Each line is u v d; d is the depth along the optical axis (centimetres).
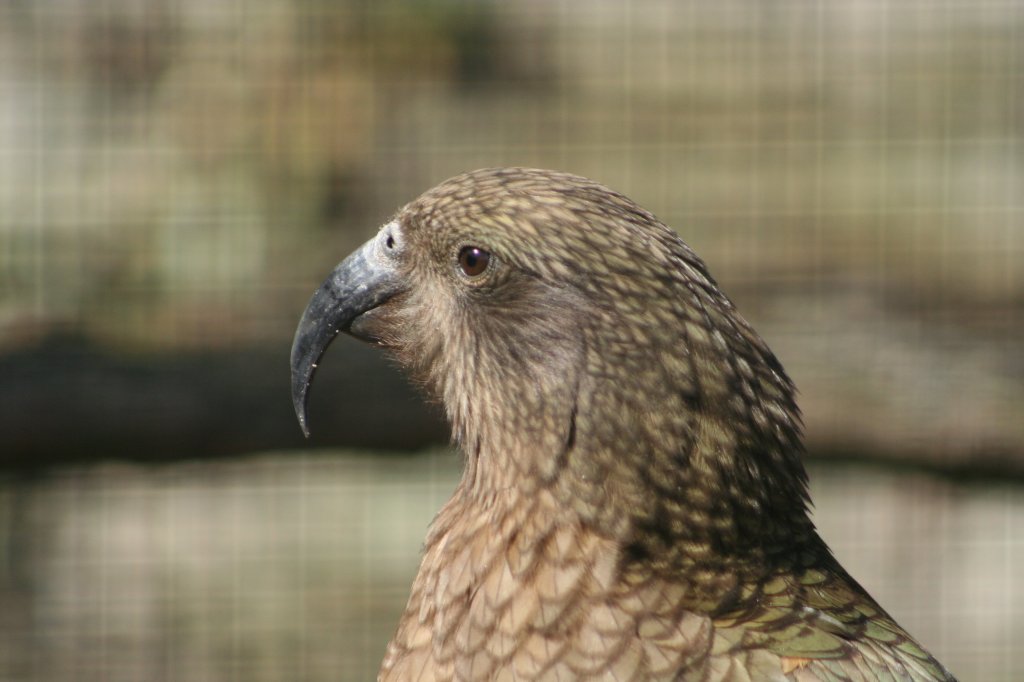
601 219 502
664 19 1549
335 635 1306
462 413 534
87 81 1320
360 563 1332
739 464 495
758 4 1545
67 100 1306
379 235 568
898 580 1395
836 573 525
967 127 1523
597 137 1523
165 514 1322
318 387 988
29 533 1288
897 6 1532
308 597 1323
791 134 1530
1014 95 1516
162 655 1287
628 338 489
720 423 492
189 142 1326
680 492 488
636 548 489
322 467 1339
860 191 1484
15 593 1276
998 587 1384
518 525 500
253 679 1289
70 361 995
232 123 1343
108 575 1302
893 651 500
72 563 1295
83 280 1203
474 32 1487
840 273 1334
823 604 501
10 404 955
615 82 1534
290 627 1309
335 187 1356
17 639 1270
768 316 1162
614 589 485
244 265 1255
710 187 1511
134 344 1034
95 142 1304
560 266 498
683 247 514
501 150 1475
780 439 511
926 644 1370
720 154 1534
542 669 486
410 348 557
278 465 1336
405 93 1434
